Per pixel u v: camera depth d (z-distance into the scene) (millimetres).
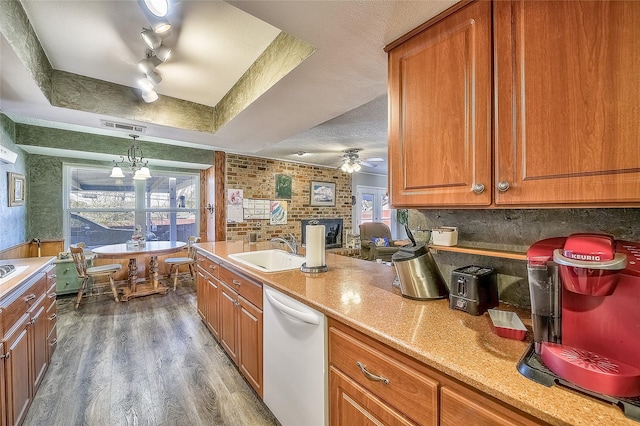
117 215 4586
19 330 1556
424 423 799
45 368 2041
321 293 1359
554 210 1031
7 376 1407
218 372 2111
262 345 1692
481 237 1249
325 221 6293
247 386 1948
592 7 704
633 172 649
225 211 4879
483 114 925
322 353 1198
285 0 1037
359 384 1022
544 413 562
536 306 772
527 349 786
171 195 5090
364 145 4266
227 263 2217
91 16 1505
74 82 2104
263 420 1639
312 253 1859
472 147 955
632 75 650
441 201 1049
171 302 3707
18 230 3371
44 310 2027
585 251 653
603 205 704
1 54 1398
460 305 1099
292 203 5719
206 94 2537
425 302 1218
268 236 5355
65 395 1837
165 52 1665
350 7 1063
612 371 599
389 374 905
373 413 960
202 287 2961
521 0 834
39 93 1833
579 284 674
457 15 1001
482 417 674
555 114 768
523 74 829
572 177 740
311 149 4570
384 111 2818
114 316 3217
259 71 1912
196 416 1665
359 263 2150
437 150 1061
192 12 1483
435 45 1072
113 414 1672
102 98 2223
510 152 859
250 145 3441
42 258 2285
